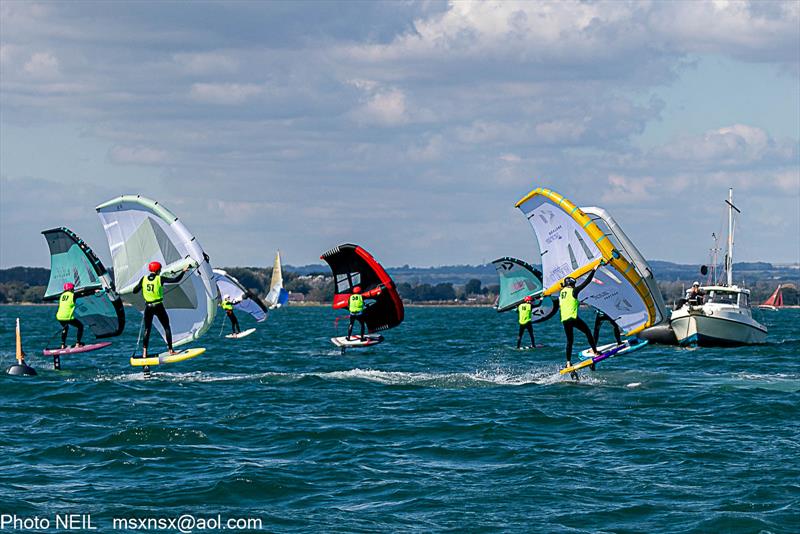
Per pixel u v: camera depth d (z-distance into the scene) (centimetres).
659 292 9238
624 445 6469
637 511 4859
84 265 10712
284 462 5956
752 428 7075
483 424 7169
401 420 7419
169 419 7512
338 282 12688
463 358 13838
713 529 4562
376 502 5059
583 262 9312
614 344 10025
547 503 5016
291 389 9369
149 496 5150
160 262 10038
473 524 4669
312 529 4597
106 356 14150
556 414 7681
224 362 12938
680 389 9288
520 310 15925
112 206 9912
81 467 5819
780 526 4591
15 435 6850
